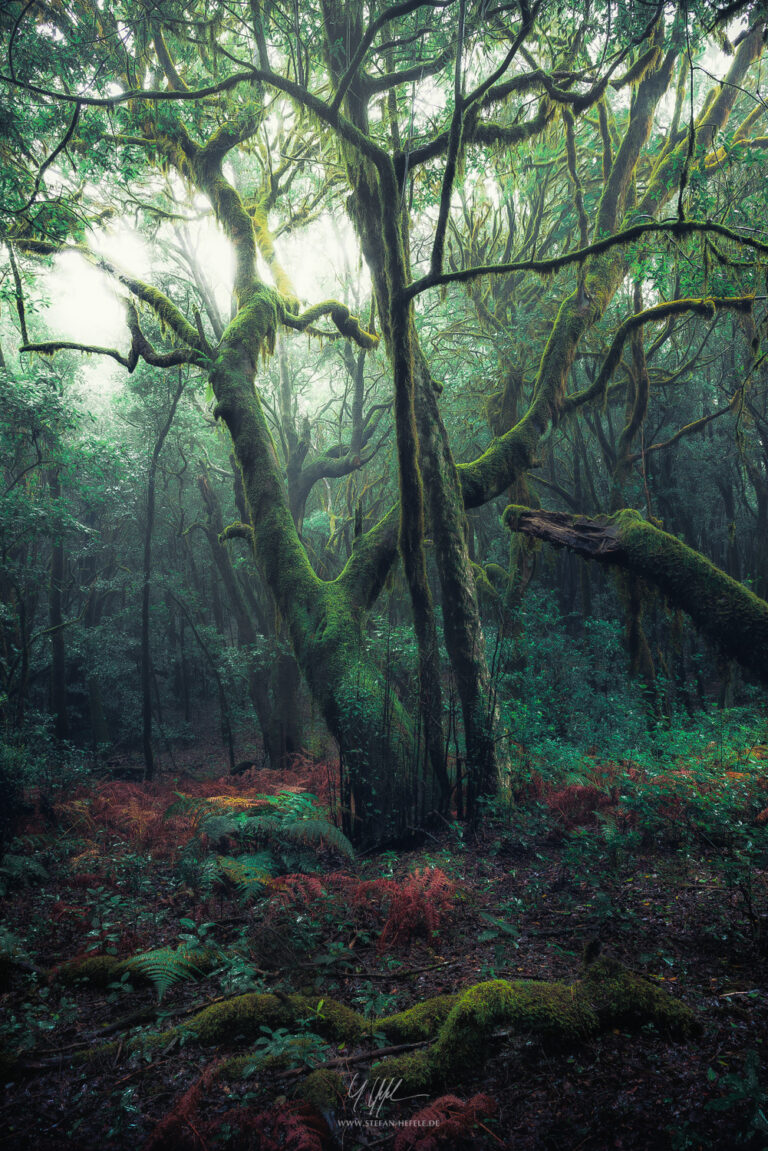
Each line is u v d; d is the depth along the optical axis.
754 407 16.97
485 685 9.16
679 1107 2.94
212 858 6.53
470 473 10.74
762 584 17.59
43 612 21.02
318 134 11.51
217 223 12.73
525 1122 2.97
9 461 14.70
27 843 8.53
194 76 12.71
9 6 9.01
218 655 19.81
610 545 9.71
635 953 4.32
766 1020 3.47
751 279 10.57
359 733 8.29
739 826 5.88
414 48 10.48
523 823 7.37
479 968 4.36
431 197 10.39
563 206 16.09
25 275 12.16
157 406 17.55
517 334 15.09
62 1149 3.02
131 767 17.56
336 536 21.12
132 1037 3.83
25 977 4.80
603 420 20.64
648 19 8.13
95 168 10.86
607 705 11.78
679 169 11.59
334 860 7.15
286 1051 3.32
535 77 9.70
